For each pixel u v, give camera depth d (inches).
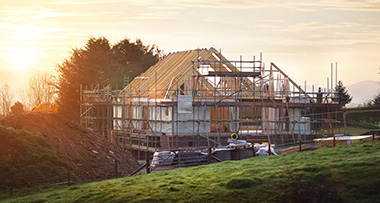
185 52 2011.6
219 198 778.8
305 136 1859.0
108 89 2246.6
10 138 1069.1
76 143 1224.2
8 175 987.9
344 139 1378.0
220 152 1338.6
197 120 1715.1
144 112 1934.1
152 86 1930.4
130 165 1269.7
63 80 2847.0
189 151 1317.7
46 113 1289.4
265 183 829.8
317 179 823.7
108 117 2063.2
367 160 914.1
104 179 1095.0
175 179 916.0
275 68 1966.0
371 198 748.0
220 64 1811.0
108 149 1304.1
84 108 2706.7
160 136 1739.7
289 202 746.2
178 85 1790.1
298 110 1924.2
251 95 1881.2
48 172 1041.5
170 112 1758.1
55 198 845.2
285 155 1138.0
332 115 2023.9
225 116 1881.2
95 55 2928.2
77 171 1097.4
